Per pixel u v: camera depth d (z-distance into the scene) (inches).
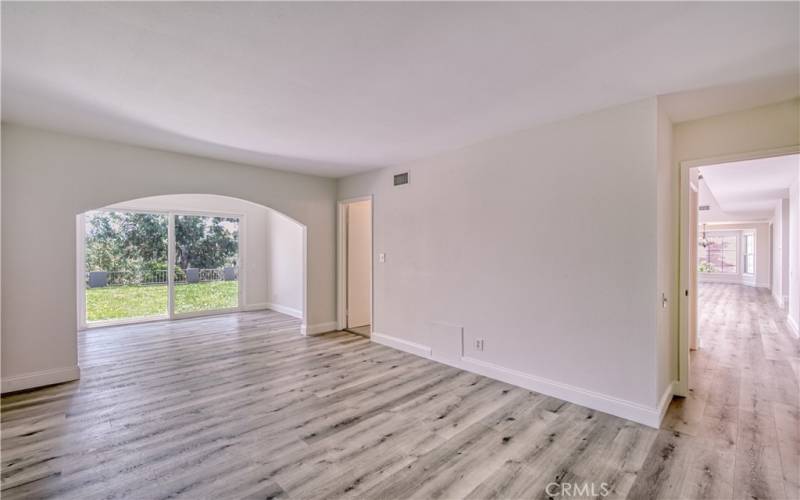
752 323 242.1
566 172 120.5
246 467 85.0
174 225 259.9
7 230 126.6
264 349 183.3
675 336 124.9
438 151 159.6
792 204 228.7
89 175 141.9
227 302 286.5
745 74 89.7
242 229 292.0
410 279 176.6
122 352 177.6
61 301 136.6
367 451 91.6
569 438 97.3
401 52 80.0
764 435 97.9
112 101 106.4
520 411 113.3
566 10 65.3
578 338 118.0
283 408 116.0
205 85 96.0
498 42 76.1
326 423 106.1
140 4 63.2
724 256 536.7
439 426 104.1
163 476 81.4
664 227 110.8
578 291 117.9
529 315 130.1
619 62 84.4
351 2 62.9
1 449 91.8
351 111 114.2
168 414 111.7
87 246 231.6
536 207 128.0
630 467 84.4
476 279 147.3
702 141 119.0
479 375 145.3
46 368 133.7
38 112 115.2
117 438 97.5
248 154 166.1
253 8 64.5
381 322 193.5
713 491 76.0
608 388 111.6
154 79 92.7
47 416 109.9
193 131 133.3
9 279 127.0
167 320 254.8
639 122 105.8
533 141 129.0
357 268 236.5
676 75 90.6
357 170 199.5
